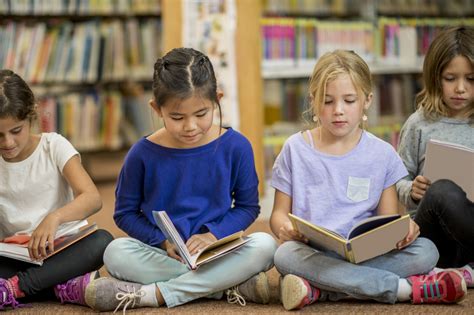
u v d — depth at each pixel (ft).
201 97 7.61
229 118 14.92
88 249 8.27
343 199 8.26
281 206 8.54
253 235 8.09
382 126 17.44
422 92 9.39
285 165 8.56
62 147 8.63
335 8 16.83
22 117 8.00
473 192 8.00
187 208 8.34
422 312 7.45
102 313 7.76
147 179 8.41
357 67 8.09
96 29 17.16
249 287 7.95
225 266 7.88
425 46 17.48
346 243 7.16
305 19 16.34
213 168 8.39
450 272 7.66
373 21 16.97
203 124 7.73
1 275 8.30
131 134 18.15
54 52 16.76
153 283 7.99
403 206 9.80
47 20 17.24
